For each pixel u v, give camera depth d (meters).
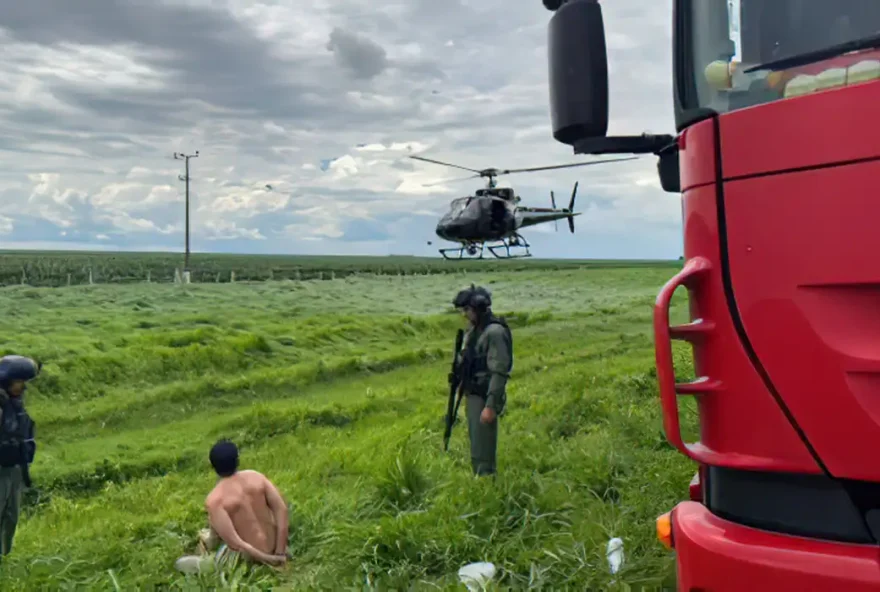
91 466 11.42
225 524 5.93
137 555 6.51
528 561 5.11
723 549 2.64
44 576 6.11
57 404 16.06
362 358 21.41
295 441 12.48
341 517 6.84
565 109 3.20
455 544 5.59
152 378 18.55
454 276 69.62
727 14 2.90
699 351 2.87
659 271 79.94
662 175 3.68
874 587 2.35
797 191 2.55
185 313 28.75
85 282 56.66
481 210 28.56
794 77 2.68
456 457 8.70
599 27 3.21
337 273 75.69
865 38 2.56
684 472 6.59
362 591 4.82
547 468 7.88
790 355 2.56
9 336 20.69
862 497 2.49
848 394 2.46
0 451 6.32
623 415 9.79
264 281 55.53
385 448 9.96
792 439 2.57
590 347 22.34
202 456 12.12
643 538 5.24
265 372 19.53
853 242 2.43
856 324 2.45
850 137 2.44
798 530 2.58
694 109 2.99
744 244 2.67
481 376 7.55
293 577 5.72
